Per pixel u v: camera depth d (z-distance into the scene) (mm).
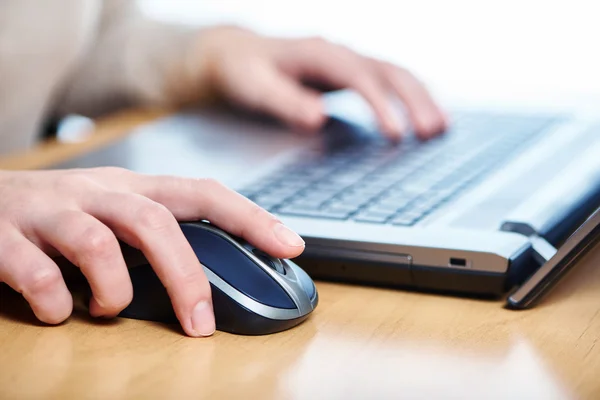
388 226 688
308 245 677
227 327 587
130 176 647
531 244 654
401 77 1162
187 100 1390
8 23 1335
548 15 1863
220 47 1351
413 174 845
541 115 1101
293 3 2037
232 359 544
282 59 1285
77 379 512
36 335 583
